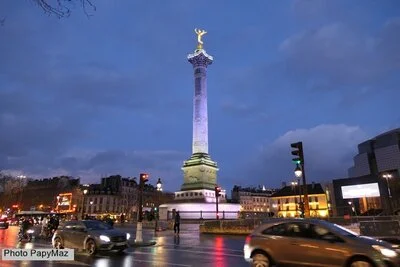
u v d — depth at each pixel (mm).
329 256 9875
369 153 159750
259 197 150000
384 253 9336
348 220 27297
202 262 13766
